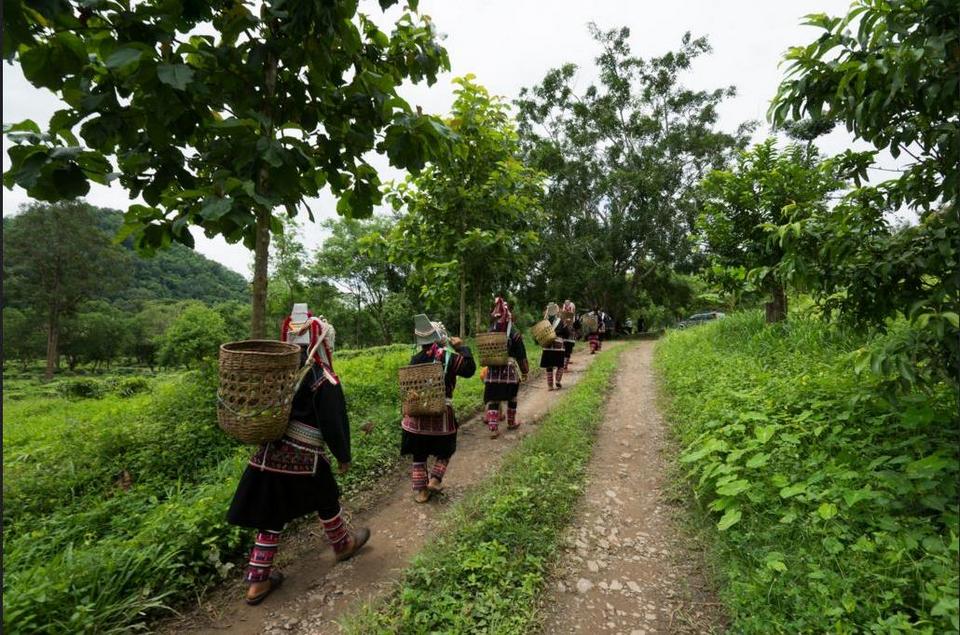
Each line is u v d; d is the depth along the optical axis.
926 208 3.44
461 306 8.55
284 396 2.80
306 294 30.11
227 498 3.82
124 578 2.86
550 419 6.56
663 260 24.80
